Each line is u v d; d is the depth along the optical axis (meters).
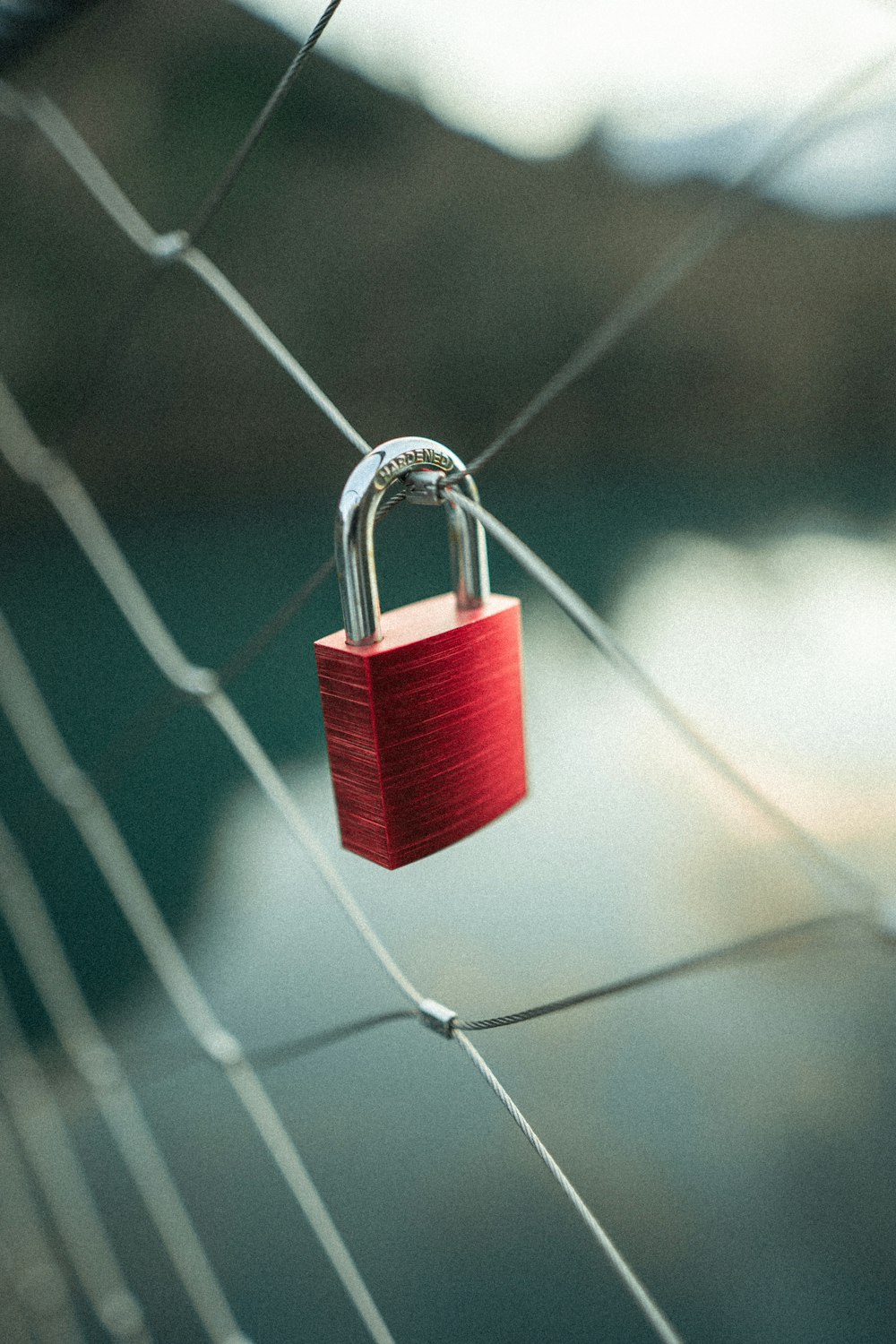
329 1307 2.35
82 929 3.87
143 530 9.62
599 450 11.53
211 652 6.77
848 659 6.00
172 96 10.34
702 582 7.54
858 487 9.79
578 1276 2.42
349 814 0.66
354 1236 2.53
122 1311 1.89
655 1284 2.39
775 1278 2.39
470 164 11.26
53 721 5.84
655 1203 2.61
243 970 3.56
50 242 9.81
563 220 11.52
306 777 4.85
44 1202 2.42
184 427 10.24
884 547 8.05
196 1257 1.69
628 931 3.61
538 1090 2.95
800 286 11.45
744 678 5.82
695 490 10.12
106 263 9.88
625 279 11.54
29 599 7.81
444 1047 3.12
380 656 0.60
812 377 11.48
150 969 3.63
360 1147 2.78
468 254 11.30
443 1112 2.89
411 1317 2.33
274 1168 2.71
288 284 10.85
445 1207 2.60
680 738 5.05
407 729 0.62
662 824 4.29
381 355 11.19
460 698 0.64
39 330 9.90
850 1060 2.98
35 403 10.02
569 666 6.07
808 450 11.27
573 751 4.98
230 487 10.34
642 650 6.32
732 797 4.46
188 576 8.28
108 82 10.12
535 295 11.45
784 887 3.82
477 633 0.64
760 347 11.57
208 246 10.49
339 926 3.75
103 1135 2.84
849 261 11.36
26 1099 2.37
